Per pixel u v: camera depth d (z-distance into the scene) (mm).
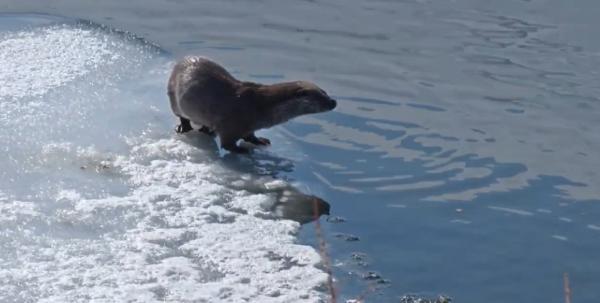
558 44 15203
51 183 10742
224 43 14875
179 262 9469
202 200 10680
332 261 9664
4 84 12758
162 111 12680
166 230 10039
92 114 12344
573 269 9781
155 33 15070
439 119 12789
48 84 12914
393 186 11156
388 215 10586
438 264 9742
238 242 9898
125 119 12344
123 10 15953
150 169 11281
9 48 13844
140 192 10742
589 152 12086
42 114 12156
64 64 13531
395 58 14578
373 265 9641
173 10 16078
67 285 8938
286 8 16422
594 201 11008
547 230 10445
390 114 12859
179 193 10797
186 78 11930
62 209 10258
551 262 9891
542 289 9438
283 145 12062
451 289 9336
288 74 13875
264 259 9625
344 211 10625
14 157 11180
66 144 11586
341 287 9219
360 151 11922
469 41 15266
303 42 15031
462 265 9750
